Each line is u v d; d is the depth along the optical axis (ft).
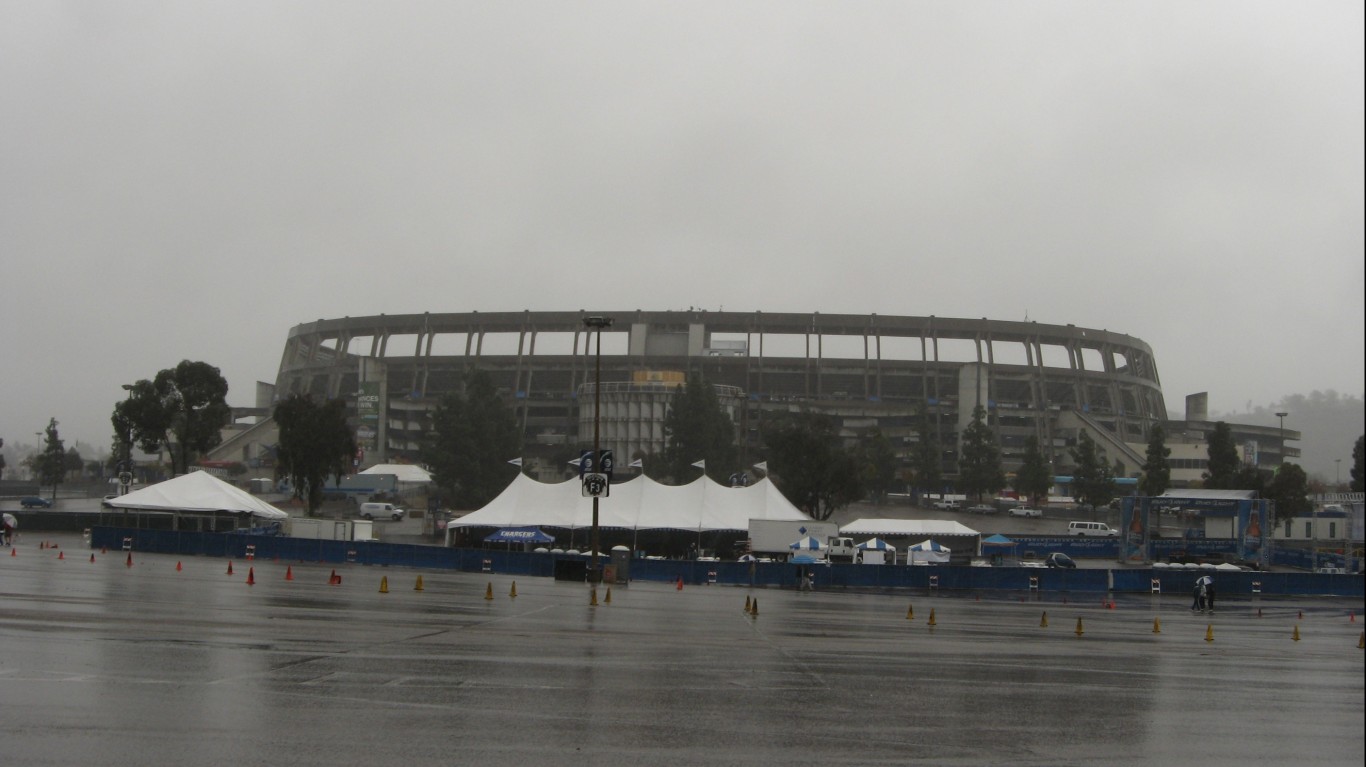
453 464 429.38
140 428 347.77
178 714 49.96
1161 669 83.97
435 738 47.26
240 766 41.09
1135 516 298.76
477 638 85.10
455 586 151.33
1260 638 117.91
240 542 203.41
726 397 625.00
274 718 50.03
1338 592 203.21
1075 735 54.03
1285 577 203.31
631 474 580.71
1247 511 286.25
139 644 72.23
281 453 322.75
